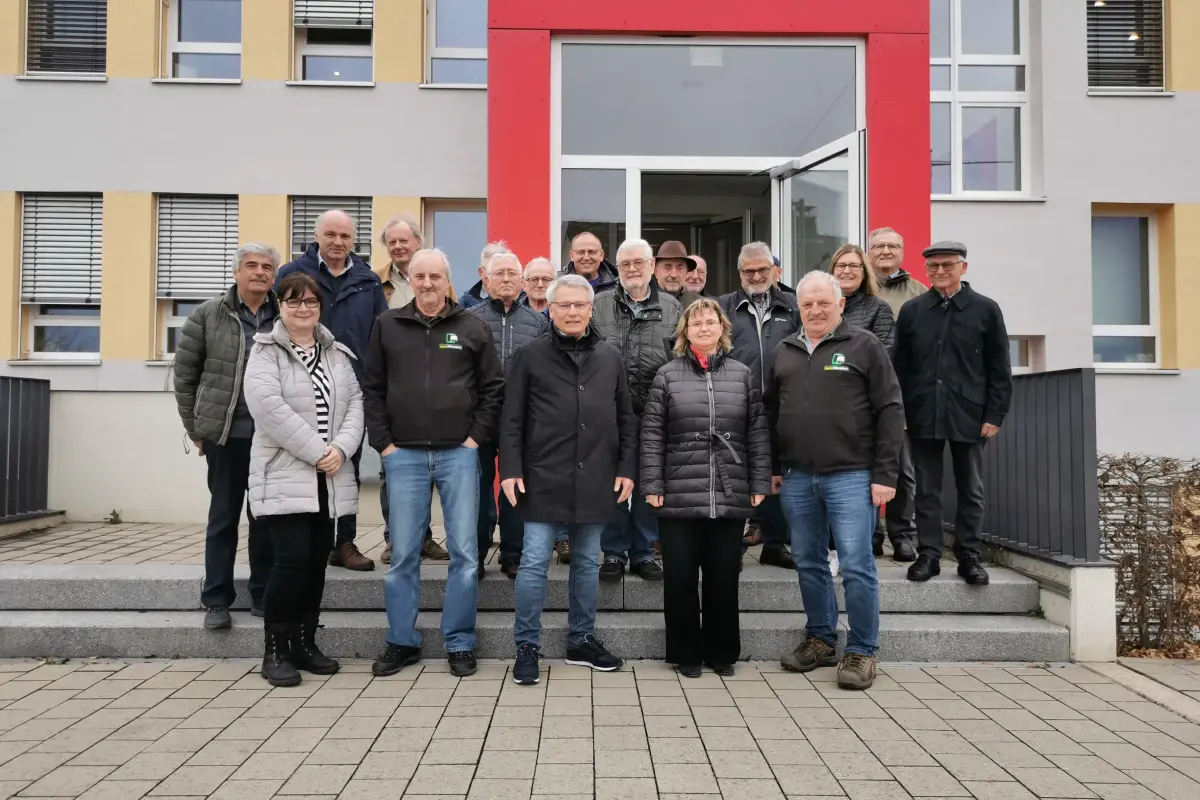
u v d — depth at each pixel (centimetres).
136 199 780
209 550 413
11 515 641
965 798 269
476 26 814
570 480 377
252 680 381
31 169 779
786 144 638
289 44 788
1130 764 296
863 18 618
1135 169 845
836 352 382
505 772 286
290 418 364
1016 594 446
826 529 399
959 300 446
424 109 786
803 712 344
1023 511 480
